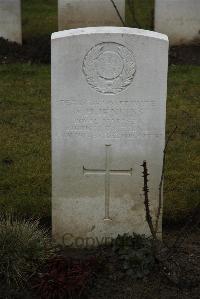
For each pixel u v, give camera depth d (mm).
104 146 2521
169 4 5254
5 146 3441
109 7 5160
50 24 5988
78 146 2518
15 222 2564
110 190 2566
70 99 2469
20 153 3365
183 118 3873
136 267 2420
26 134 3621
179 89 4344
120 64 2443
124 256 2453
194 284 2371
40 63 4855
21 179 3082
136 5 6445
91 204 2578
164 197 2932
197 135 3639
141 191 2564
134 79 2457
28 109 4000
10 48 5027
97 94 2467
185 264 2479
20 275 2346
